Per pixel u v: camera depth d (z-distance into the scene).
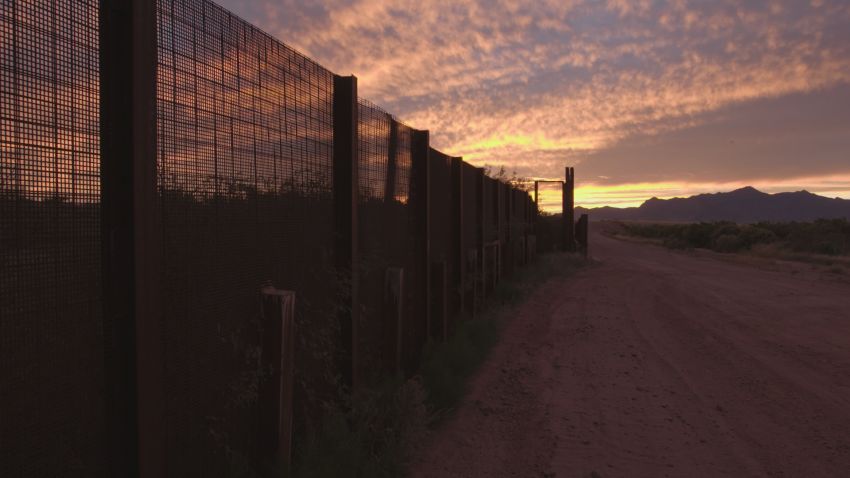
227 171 3.29
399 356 6.21
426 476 4.80
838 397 6.78
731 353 8.98
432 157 8.30
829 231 33.47
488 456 5.22
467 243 10.93
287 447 3.67
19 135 2.08
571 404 6.62
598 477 4.78
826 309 12.91
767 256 31.36
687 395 6.95
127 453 2.53
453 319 9.67
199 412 3.08
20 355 2.09
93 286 2.39
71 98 2.29
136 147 2.50
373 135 5.84
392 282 6.18
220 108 3.23
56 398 2.23
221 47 3.24
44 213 2.18
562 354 9.04
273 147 3.84
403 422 5.18
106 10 2.45
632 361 8.59
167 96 2.80
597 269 24.67
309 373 4.39
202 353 3.09
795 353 8.91
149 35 2.61
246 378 3.47
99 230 2.42
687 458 5.14
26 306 2.11
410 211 7.36
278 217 3.91
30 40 2.12
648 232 69.62
